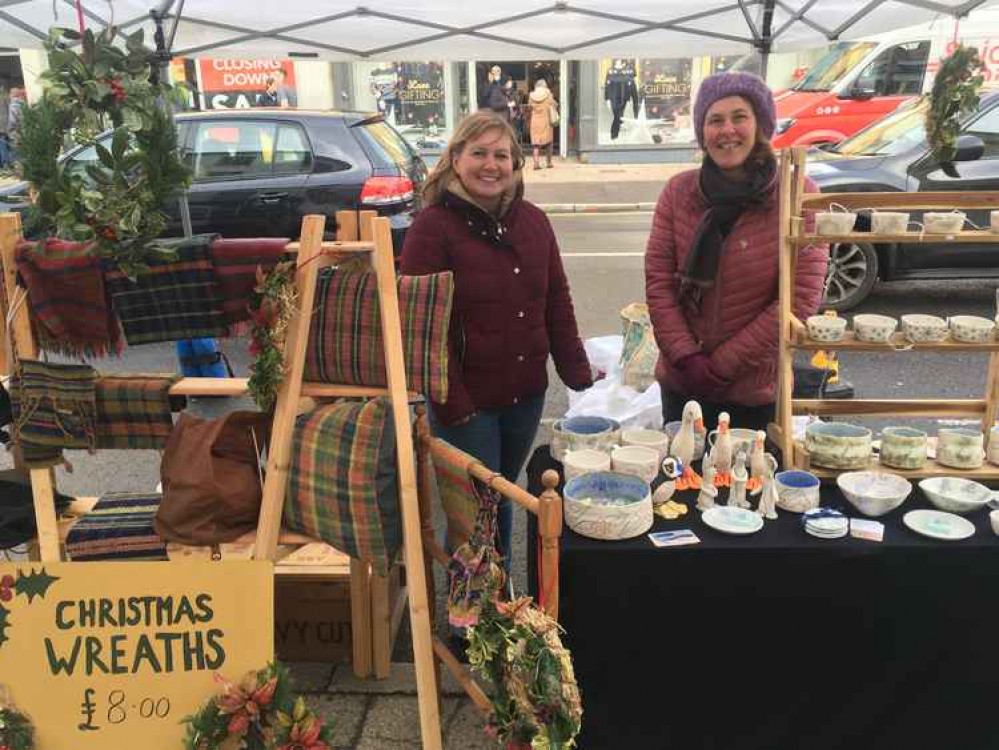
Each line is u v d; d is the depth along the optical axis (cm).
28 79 1148
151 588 172
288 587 238
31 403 186
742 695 188
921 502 201
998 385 223
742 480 195
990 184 552
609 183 1209
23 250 180
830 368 355
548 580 163
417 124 1401
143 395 187
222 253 181
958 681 187
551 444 230
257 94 1326
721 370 232
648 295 246
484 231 219
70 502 222
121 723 170
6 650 170
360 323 186
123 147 174
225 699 166
